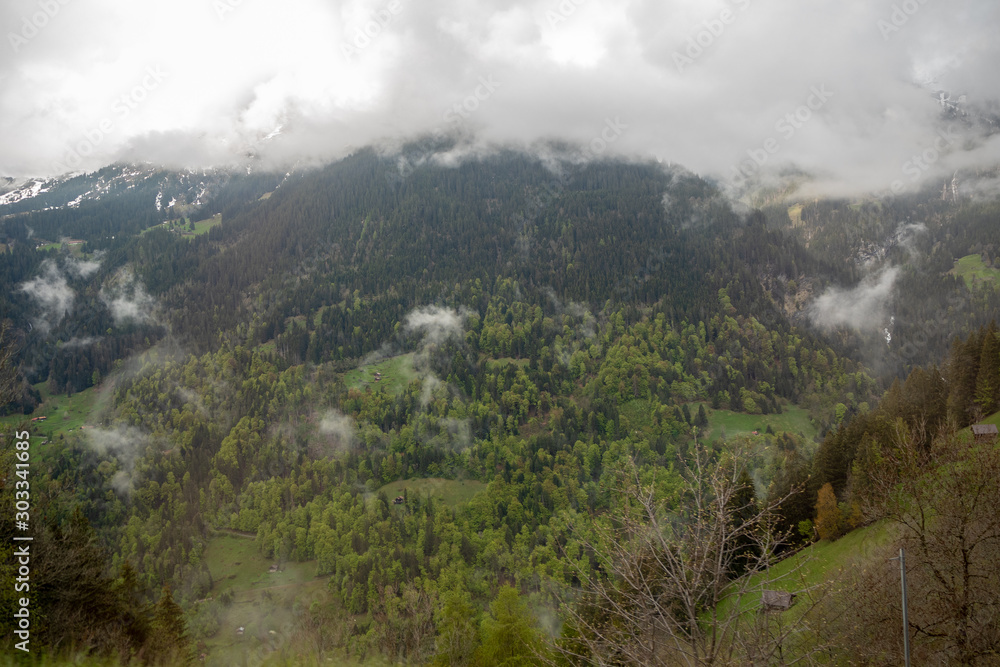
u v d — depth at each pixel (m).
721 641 14.18
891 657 23.88
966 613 24.95
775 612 15.24
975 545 25.81
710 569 14.20
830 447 80.06
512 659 42.72
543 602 63.94
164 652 40.72
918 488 28.03
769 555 15.02
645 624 14.29
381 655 60.94
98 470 182.62
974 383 92.31
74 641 33.84
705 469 15.80
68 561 35.25
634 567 14.60
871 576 24.83
